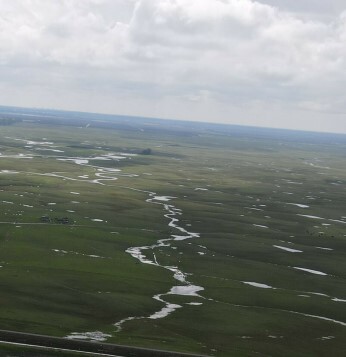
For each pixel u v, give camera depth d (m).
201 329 110.06
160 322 111.81
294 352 103.12
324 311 127.25
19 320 104.12
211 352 98.12
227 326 112.81
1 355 87.00
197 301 126.50
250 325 114.56
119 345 94.88
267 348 103.62
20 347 90.44
